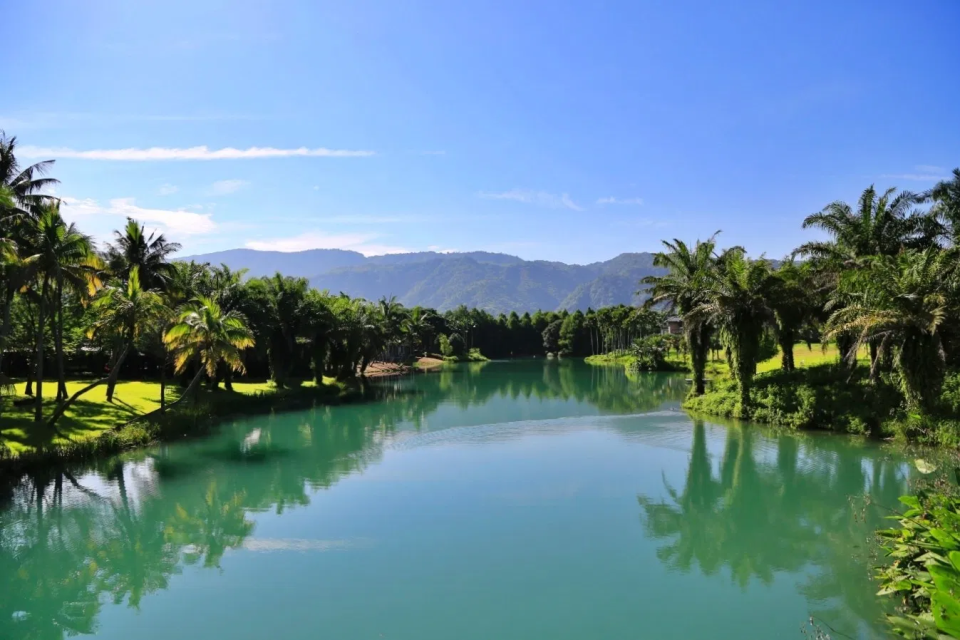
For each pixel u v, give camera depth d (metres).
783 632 12.50
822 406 33.97
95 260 33.16
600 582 15.16
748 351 37.88
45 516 21.08
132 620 13.64
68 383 49.56
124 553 17.70
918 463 15.03
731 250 44.75
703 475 25.14
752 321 37.81
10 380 30.48
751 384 39.50
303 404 50.06
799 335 46.69
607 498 22.25
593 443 32.38
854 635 12.18
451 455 29.83
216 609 14.07
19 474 24.95
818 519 19.36
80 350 55.16
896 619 10.66
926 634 9.18
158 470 27.09
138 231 43.44
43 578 16.17
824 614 13.18
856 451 28.03
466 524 19.56
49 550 18.12
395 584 15.19
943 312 26.41
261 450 31.39
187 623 13.44
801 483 23.36
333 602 14.26
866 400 32.56
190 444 32.97
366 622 13.27
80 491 23.83
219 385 54.75
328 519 20.20
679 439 32.81
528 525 19.41
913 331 27.81
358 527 19.42
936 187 39.31
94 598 14.89
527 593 14.57
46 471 25.94
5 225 30.28
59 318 36.50
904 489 21.95
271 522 20.00
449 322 146.25
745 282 37.62
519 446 31.89
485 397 56.16
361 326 70.06
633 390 61.53
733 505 21.11
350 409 47.38
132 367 56.94
